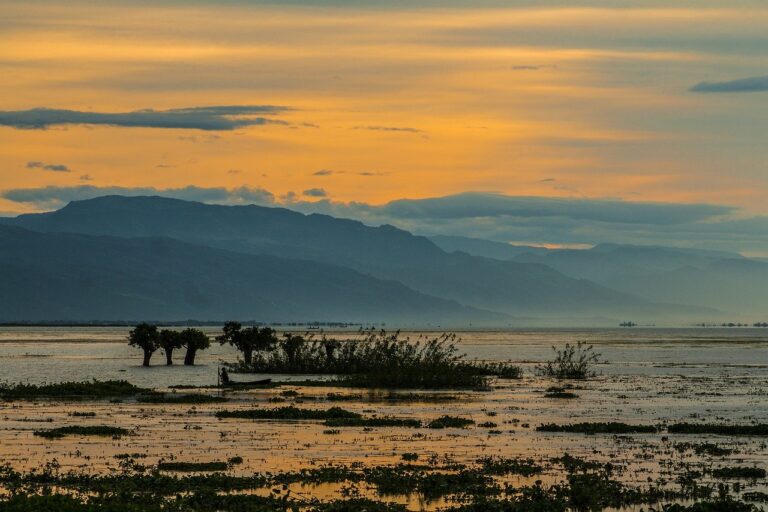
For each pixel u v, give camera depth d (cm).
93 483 7319
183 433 10138
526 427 10831
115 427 10538
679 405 13475
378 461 8500
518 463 8438
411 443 9538
